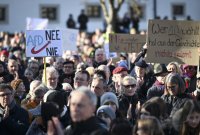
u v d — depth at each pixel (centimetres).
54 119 864
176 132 989
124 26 5034
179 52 1491
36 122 1068
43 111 988
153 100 1003
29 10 5759
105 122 983
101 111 1039
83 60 2450
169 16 6144
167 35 1491
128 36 1948
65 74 1728
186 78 1542
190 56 1487
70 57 2155
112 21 4012
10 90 1189
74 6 5853
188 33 1485
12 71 1850
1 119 1166
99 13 5912
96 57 1959
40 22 2647
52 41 1655
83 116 847
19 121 1182
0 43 3231
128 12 5872
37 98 1280
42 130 1060
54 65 1933
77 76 1337
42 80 1686
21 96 1447
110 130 909
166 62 1494
